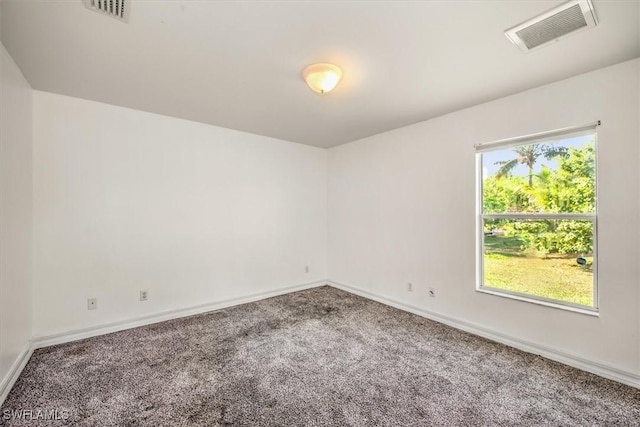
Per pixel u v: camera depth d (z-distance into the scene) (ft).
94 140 9.37
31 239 8.23
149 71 7.34
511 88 8.31
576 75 7.52
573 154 7.83
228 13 5.16
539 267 8.47
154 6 4.98
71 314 8.99
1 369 6.26
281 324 10.41
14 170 7.04
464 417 5.75
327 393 6.46
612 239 7.07
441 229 10.68
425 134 11.19
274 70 7.27
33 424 5.43
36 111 8.43
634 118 6.75
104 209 9.57
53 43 6.12
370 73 7.41
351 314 11.47
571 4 4.95
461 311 10.06
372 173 13.46
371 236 13.51
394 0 4.84
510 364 7.72
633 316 6.79
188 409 5.89
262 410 5.88
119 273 9.84
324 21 5.40
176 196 11.04
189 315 11.27
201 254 11.66
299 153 14.90
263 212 13.53
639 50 6.37
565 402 6.21
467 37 5.90
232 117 10.89
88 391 6.42
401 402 6.18
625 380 6.84
